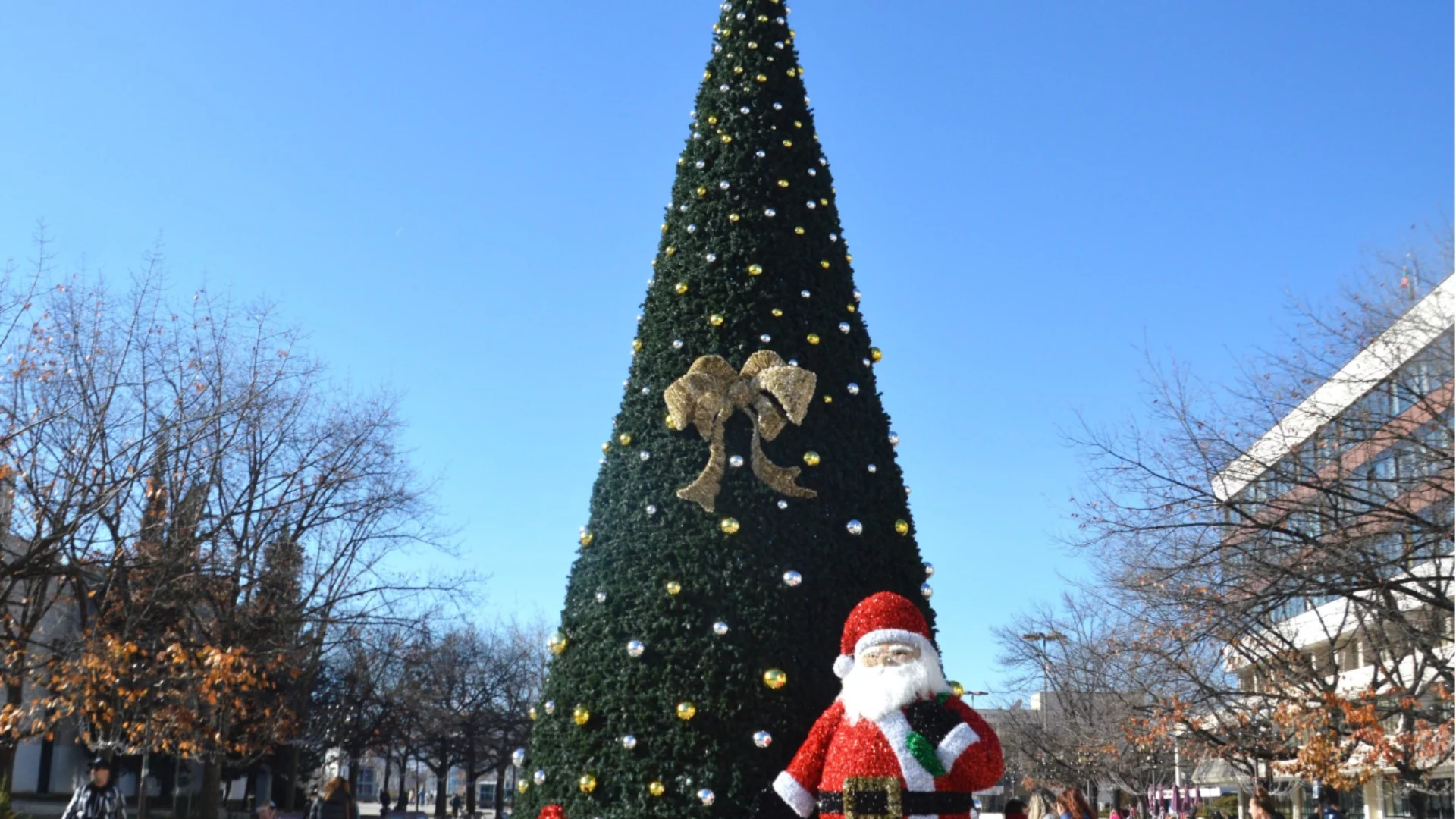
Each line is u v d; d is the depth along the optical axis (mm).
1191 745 22875
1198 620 17734
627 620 9523
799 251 10961
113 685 18625
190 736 21391
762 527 9664
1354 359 17000
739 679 9109
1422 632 17047
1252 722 20953
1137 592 25031
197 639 23047
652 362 10656
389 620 26438
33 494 16891
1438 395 16922
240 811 39188
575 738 9391
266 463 24516
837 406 10414
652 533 9820
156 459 17609
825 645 9453
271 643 23406
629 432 10438
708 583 9445
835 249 11352
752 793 8867
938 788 6824
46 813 30344
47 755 32719
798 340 10570
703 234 11000
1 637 17484
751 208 11023
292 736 28188
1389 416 16500
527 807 9688
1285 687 19719
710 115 11703
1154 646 23953
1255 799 13195
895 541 10227
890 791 6773
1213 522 16594
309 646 24750
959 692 9328
